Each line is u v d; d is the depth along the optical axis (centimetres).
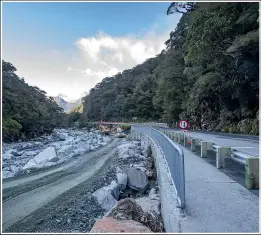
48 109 8662
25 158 2525
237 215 457
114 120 11025
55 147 3128
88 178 1666
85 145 3550
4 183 1565
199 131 3256
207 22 2175
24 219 980
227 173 792
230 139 1906
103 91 13888
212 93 3278
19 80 6406
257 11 1922
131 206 533
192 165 932
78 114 14112
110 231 404
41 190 1395
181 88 4738
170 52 5291
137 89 8906
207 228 406
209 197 557
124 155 2383
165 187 636
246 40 1906
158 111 7888
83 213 1018
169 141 762
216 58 2545
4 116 4794
